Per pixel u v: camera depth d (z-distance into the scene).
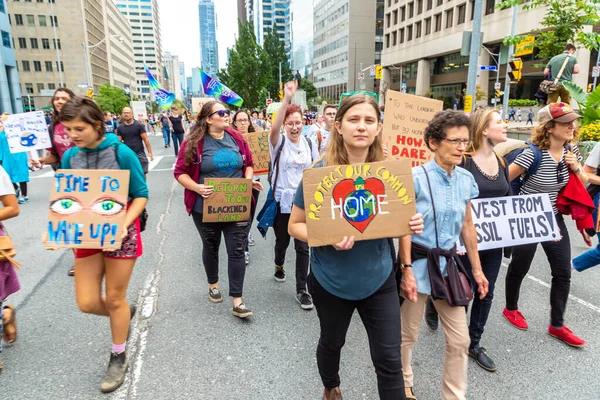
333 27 93.81
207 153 3.74
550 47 11.70
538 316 3.81
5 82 56.00
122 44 140.62
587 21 11.12
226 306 3.99
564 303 3.35
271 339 3.41
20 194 8.93
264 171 5.99
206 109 3.71
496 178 3.13
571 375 2.95
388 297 2.14
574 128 3.27
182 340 3.38
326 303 2.19
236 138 3.89
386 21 64.62
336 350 2.31
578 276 4.68
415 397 2.67
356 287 2.09
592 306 3.98
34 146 5.91
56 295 4.19
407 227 2.01
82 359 3.10
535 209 3.22
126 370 2.96
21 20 86.06
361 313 2.20
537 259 5.22
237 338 3.42
